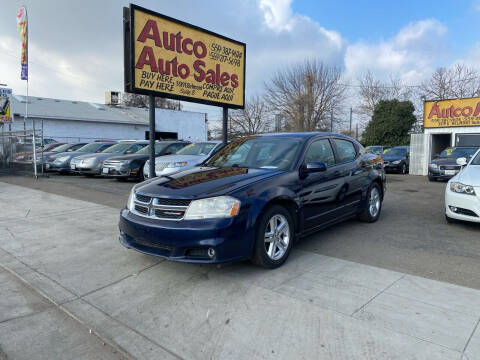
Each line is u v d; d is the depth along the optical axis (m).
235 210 3.49
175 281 3.69
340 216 5.18
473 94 38.69
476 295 3.22
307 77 36.09
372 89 46.91
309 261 4.17
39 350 2.64
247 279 3.66
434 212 7.08
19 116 25.59
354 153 5.75
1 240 5.20
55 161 14.56
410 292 3.29
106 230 5.71
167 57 6.79
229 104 8.12
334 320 2.83
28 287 3.72
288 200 4.06
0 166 15.77
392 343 2.51
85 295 3.46
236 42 8.11
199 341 2.65
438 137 17.59
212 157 5.45
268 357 2.42
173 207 3.59
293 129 36.94
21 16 16.39
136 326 2.89
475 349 2.41
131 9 6.17
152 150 6.84
